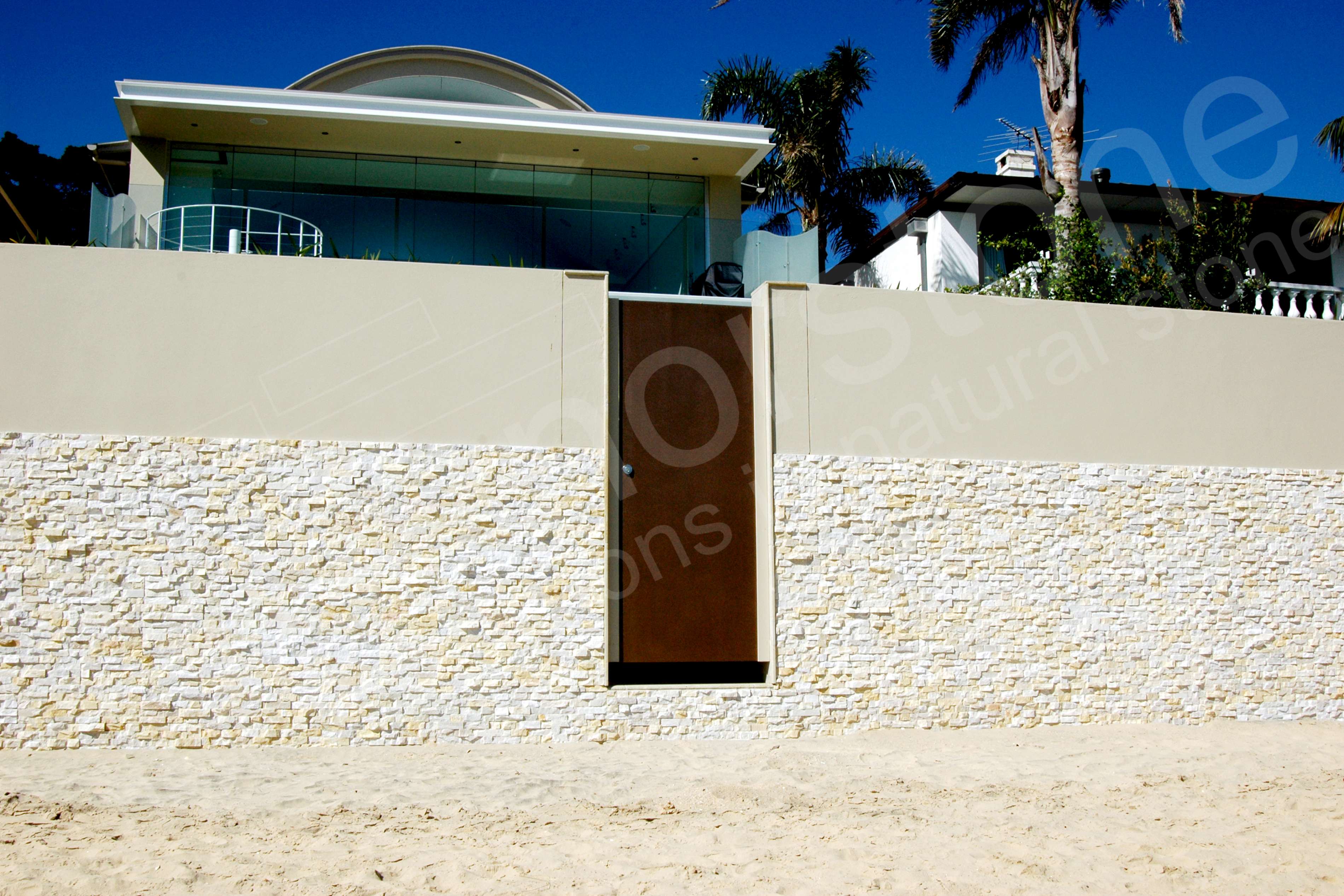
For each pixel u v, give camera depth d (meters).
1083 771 10.15
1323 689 12.72
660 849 7.57
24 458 10.16
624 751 10.56
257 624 10.34
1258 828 8.35
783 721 11.22
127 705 10.11
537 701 10.75
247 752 10.16
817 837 7.93
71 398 10.28
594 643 10.90
